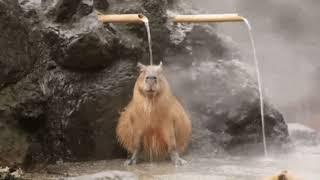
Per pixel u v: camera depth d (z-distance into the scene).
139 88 13.77
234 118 15.80
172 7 18.42
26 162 12.77
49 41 14.45
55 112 14.24
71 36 14.09
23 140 12.86
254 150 15.71
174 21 16.16
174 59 16.42
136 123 13.87
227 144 15.71
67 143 14.23
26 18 14.00
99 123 14.32
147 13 15.52
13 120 12.86
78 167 13.33
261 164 13.59
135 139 13.90
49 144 13.98
